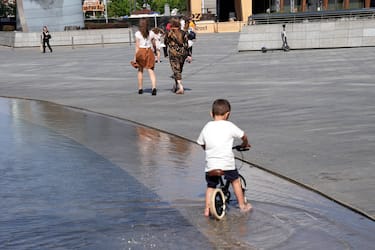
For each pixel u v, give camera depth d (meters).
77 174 7.88
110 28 48.53
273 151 8.70
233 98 14.25
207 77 19.42
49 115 13.08
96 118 12.47
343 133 9.77
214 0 73.81
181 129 10.78
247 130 10.30
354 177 7.20
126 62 27.42
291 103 13.09
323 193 6.65
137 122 11.75
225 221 5.90
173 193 6.91
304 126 10.49
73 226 5.84
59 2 48.00
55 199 6.77
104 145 9.73
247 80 18.05
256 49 29.95
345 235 5.46
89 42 45.25
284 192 6.83
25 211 6.34
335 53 26.56
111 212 6.25
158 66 24.16
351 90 14.84
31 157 8.95
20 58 34.38
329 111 11.93
